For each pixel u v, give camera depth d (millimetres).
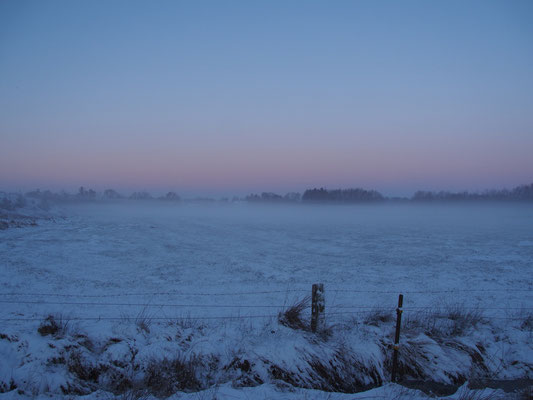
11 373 5297
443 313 9836
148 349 6352
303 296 14375
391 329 7926
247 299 13672
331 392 5727
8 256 22344
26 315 9602
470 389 6188
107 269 20328
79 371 5754
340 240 39156
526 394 5750
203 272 20281
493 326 9164
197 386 5906
